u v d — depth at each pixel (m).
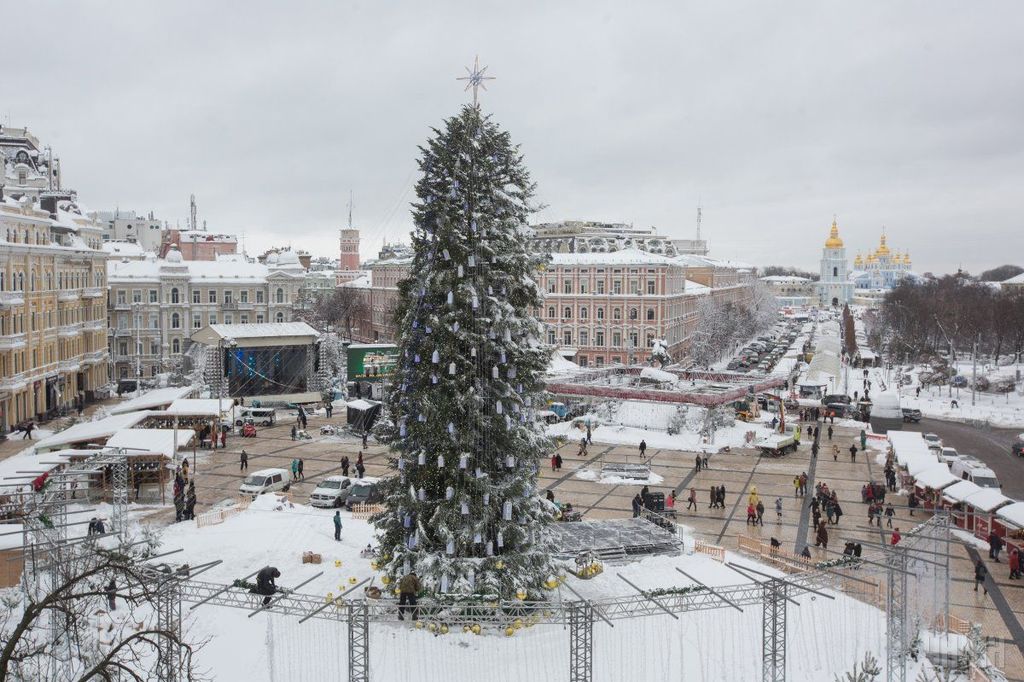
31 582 29.95
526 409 31.95
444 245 30.62
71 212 105.94
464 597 29.44
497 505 31.05
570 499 55.19
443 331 30.48
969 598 37.59
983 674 27.69
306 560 38.09
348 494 52.94
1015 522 41.41
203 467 64.19
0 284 74.88
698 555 40.97
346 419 87.94
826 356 124.31
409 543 30.77
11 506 35.47
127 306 130.38
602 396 84.81
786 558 39.53
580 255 139.88
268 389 95.44
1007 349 163.25
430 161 31.14
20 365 78.81
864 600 34.69
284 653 27.97
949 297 193.12
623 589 35.06
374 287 187.00
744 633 30.62
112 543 37.88
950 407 104.69
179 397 78.69
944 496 48.75
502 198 31.17
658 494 50.38
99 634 28.25
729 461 69.50
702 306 165.88
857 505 54.88
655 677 27.02
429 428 30.30
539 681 26.28
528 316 32.22
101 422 63.84
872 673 26.42
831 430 81.50
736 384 91.75
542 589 31.81
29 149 126.62
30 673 23.86
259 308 140.12
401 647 28.50
